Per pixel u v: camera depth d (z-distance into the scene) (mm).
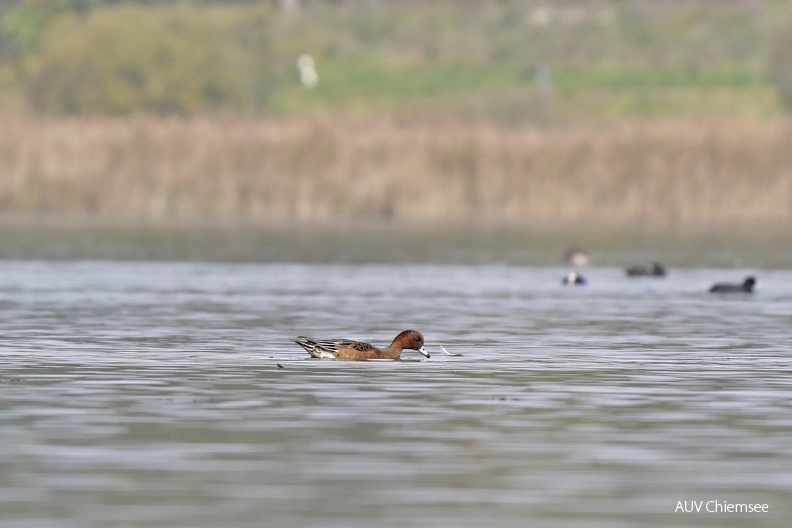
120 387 61344
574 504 41469
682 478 44781
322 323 91875
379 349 72188
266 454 47594
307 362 70312
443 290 117938
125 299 106812
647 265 133750
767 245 169000
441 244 166625
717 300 111375
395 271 135750
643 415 55531
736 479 44719
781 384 64125
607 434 51625
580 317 97250
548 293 116438
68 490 42562
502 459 47188
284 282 123375
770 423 54000
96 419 53562
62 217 198125
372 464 46281
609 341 82438
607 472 45469
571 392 61188
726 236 181375
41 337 81625
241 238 171375
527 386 62812
